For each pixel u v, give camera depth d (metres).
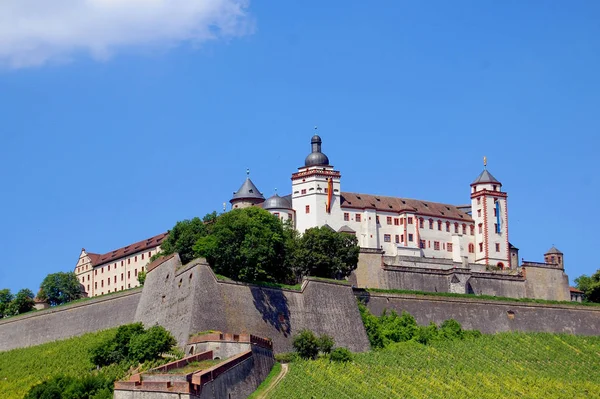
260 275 177.00
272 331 172.88
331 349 175.00
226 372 137.38
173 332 167.62
